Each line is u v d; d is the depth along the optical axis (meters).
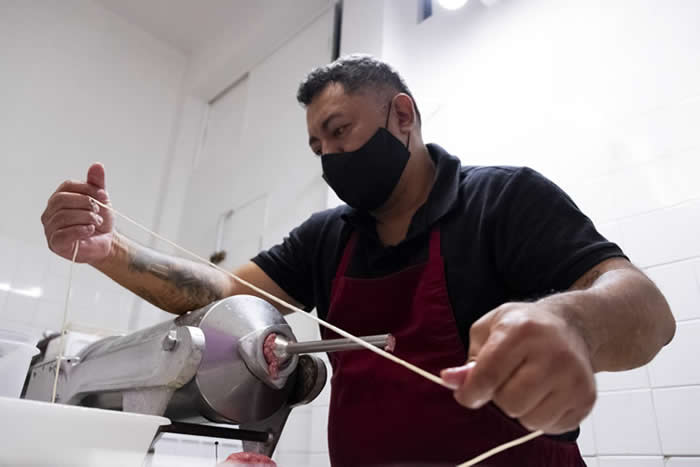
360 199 0.94
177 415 0.77
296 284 1.09
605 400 1.18
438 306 0.77
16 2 2.45
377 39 2.01
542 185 0.78
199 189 2.68
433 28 1.99
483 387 0.37
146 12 2.77
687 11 1.37
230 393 0.71
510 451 0.67
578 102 1.48
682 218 1.21
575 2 1.61
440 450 0.68
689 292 1.15
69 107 2.47
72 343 1.62
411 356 0.75
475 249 0.79
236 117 2.72
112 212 0.88
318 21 2.45
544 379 0.36
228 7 2.71
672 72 1.34
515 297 0.77
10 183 2.18
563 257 0.68
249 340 0.73
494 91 1.69
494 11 1.81
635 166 1.32
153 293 0.92
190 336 0.67
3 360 1.02
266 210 2.21
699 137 1.24
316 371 0.79
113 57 2.72
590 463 1.16
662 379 1.12
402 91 1.01
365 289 0.86
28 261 2.10
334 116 0.93
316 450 1.57
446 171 0.92
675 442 1.07
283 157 2.26
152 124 2.78
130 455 0.56
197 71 2.92
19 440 0.49
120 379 0.76
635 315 0.52
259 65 2.72
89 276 2.21
